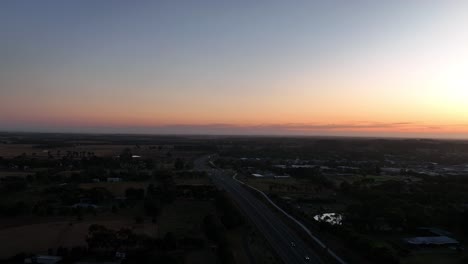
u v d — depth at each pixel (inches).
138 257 3412.9
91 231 4153.5
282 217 5221.5
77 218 4990.2
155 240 3885.3
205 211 5590.6
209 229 4333.2
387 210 5083.7
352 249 3912.4
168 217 5182.1
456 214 4995.1
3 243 3939.5
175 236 4136.3
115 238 3833.7
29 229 4446.4
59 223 4726.9
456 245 4092.0
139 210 5546.3
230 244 3831.2
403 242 4185.5
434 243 4079.7
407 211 5196.9
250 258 3550.7
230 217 4692.4
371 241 3919.8
